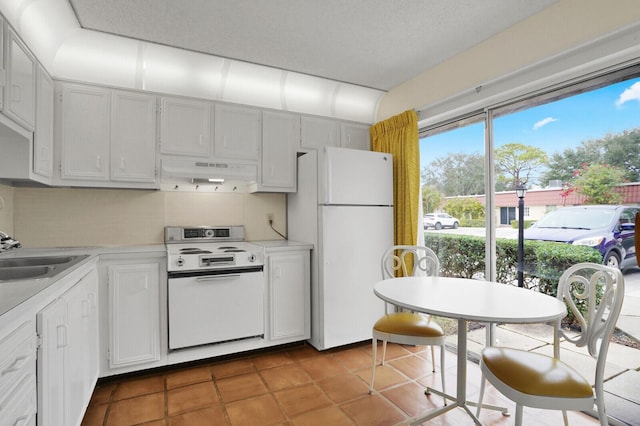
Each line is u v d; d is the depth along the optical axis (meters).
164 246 2.82
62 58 2.42
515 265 2.45
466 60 2.68
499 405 2.07
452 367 2.57
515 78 2.32
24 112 1.84
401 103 3.37
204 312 2.58
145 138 2.66
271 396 2.18
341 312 2.91
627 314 1.87
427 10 2.16
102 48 2.50
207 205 3.18
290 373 2.50
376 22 2.30
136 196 2.91
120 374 2.42
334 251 2.89
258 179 3.09
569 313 2.19
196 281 2.55
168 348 2.50
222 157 2.94
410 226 3.08
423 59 2.84
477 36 2.48
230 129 2.97
